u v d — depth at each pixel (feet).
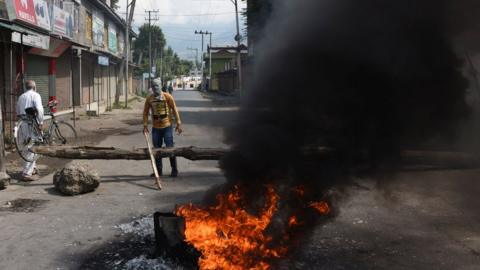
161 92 26.94
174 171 27.14
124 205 20.80
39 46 44.91
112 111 88.38
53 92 57.36
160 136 27.20
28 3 41.70
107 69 112.06
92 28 86.79
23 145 26.32
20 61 43.21
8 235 16.57
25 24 41.68
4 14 37.47
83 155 25.22
